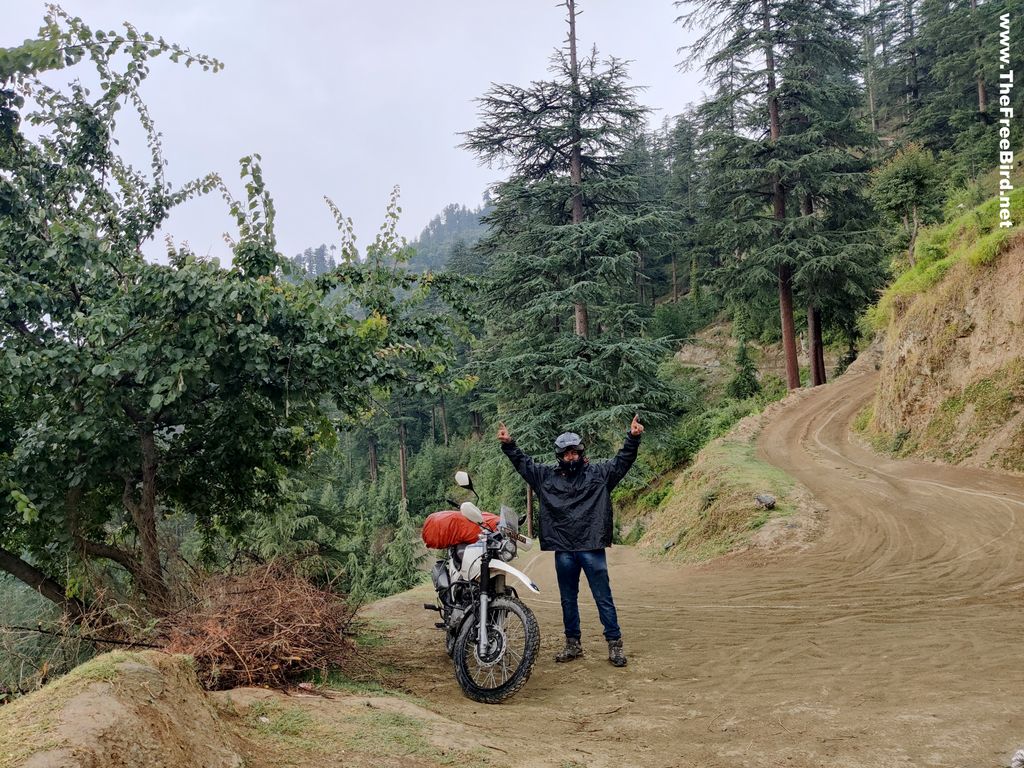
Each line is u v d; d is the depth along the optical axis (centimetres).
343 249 822
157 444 770
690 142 6412
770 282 3284
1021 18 3781
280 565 526
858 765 313
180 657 302
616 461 554
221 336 595
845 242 3152
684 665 527
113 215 759
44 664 438
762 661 524
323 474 1709
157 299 578
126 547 814
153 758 226
